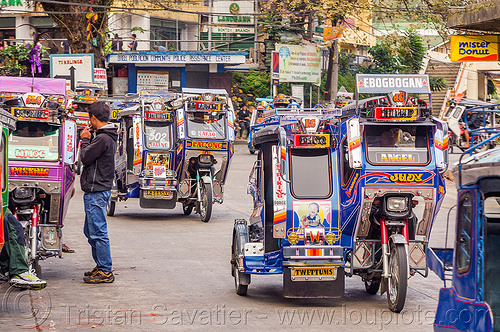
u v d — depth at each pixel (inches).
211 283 415.8
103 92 1236.5
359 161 355.6
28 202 396.2
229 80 1819.6
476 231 223.3
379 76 378.9
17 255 351.6
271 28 1886.1
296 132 372.2
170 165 702.5
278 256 371.6
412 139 367.6
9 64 1398.9
